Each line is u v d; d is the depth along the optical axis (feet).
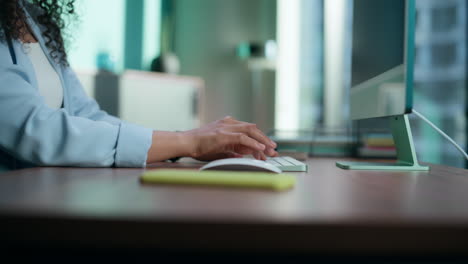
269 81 13.75
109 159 2.26
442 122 10.11
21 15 2.75
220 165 1.84
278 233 0.86
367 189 1.51
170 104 8.75
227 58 13.98
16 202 1.09
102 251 0.88
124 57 11.84
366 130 4.38
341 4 12.84
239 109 13.99
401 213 0.99
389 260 0.86
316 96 13.34
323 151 4.16
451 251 0.85
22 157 2.20
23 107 2.20
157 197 1.21
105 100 7.75
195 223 0.86
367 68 3.13
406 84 2.35
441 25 10.16
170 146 2.34
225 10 13.93
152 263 0.88
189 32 14.03
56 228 0.88
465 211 1.03
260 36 13.83
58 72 3.16
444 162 10.06
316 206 1.08
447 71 10.12
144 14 12.55
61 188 1.40
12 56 2.56
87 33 10.44
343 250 0.86
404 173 2.32
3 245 0.88
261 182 1.40
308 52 13.35
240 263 0.88
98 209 0.98
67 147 2.19
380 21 2.80
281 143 4.24
